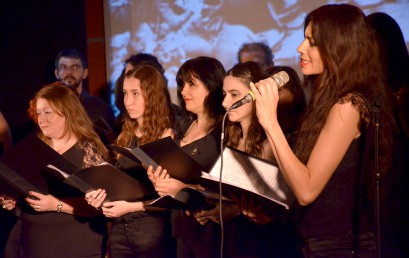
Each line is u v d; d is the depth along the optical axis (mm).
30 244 3557
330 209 2299
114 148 3133
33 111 3916
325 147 2213
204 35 5453
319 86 2359
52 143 3758
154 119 3695
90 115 5176
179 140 3713
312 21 2361
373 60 2357
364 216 2295
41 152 3338
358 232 2293
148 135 3674
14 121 5984
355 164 2270
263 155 3096
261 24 5242
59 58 5254
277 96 2266
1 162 3320
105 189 3305
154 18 5617
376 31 3070
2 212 5172
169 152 2918
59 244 3523
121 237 3582
